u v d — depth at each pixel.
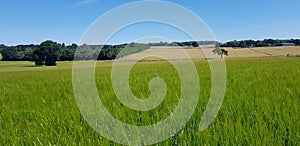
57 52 70.75
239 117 6.21
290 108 6.91
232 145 4.76
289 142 4.80
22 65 76.62
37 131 5.76
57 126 6.17
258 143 4.63
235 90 10.44
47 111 7.87
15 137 5.33
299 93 9.09
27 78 26.09
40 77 26.58
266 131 5.11
